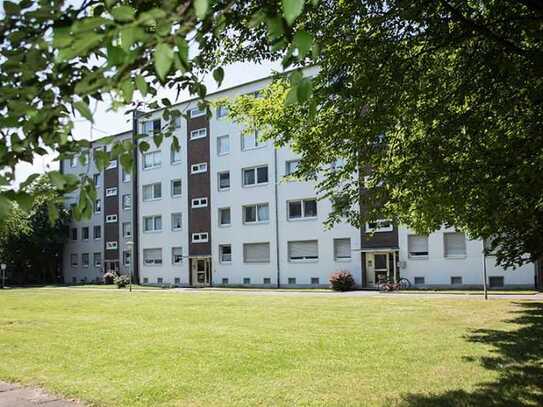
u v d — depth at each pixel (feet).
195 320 55.62
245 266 138.72
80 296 105.81
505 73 21.81
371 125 23.84
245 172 140.26
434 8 21.06
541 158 22.48
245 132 36.45
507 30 21.57
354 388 26.30
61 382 29.04
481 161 23.72
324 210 125.80
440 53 24.04
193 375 29.76
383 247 116.16
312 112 9.38
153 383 28.14
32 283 198.39
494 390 25.57
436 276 109.81
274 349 36.99
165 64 7.04
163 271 159.22
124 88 8.03
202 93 13.15
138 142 12.35
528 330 43.29
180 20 7.34
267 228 134.82
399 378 28.14
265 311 63.77
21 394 26.96
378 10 22.35
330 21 22.20
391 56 22.00
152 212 162.61
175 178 156.04
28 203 8.75
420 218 34.78
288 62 8.49
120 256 177.06
